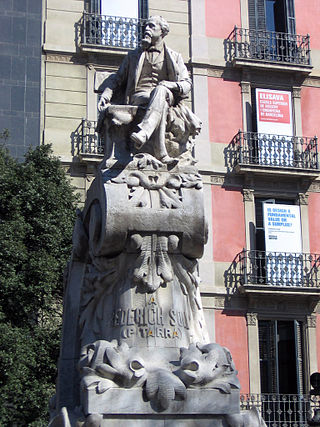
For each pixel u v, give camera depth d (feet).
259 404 61.21
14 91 64.18
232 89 69.46
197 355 15.01
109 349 14.53
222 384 14.69
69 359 17.53
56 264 45.52
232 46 70.23
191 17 69.72
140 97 18.04
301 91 71.26
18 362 41.22
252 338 63.21
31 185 48.03
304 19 73.26
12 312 44.88
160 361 15.49
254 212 66.95
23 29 65.72
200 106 67.92
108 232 15.93
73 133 64.34
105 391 14.06
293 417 62.75
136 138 16.20
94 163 63.05
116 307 16.26
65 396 17.21
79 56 66.13
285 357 64.28
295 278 65.57
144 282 16.16
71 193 51.11
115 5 68.18
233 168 67.31
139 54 18.71
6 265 44.04
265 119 69.21
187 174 16.93
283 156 68.59
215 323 62.95
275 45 71.72
